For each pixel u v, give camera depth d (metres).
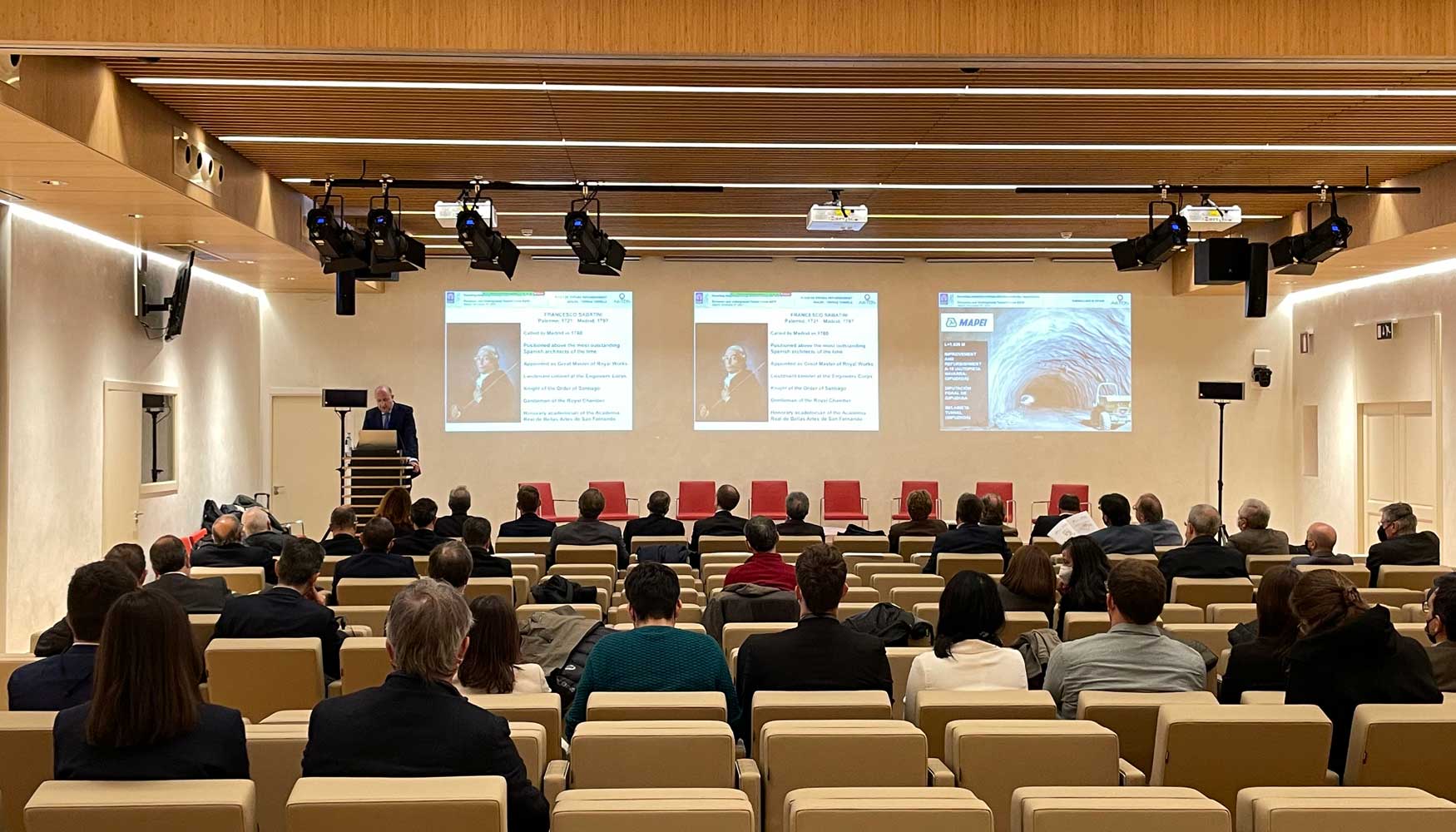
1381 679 3.84
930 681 4.23
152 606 2.86
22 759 3.22
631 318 17.92
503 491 17.80
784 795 3.16
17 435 10.51
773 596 6.16
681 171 12.17
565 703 5.05
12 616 10.41
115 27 6.73
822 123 10.15
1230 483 18.27
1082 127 10.24
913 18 6.93
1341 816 2.42
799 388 18.02
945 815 2.41
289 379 17.66
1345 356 16.86
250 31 6.77
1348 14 6.88
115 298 12.52
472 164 11.82
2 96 7.16
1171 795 2.50
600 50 6.92
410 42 6.84
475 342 17.80
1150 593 4.24
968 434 18.11
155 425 13.61
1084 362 18.17
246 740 3.19
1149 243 12.35
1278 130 10.31
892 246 17.05
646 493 17.86
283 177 12.50
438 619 3.00
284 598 5.34
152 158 9.34
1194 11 6.92
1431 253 13.84
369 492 12.81
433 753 2.90
